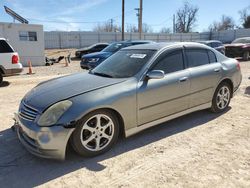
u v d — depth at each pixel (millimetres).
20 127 3564
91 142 3566
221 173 3158
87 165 3396
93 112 3445
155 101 4082
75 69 16203
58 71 15070
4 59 9391
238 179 3031
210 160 3465
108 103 3520
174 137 4211
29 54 19594
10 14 20281
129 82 3854
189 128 4582
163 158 3541
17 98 7168
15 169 3340
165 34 49312
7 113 5668
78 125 3320
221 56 5449
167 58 4375
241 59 19453
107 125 3637
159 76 3877
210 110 5363
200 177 3082
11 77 11977
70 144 3488
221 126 4676
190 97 4637
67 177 3148
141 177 3113
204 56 5023
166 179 3057
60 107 3279
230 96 5590
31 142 3336
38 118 3277
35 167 3379
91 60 12133
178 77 4379
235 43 19656
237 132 4398
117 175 3168
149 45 4734
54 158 3275
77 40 43656
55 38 42156
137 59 4320
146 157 3576
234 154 3621
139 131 4027
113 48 13109
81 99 3396
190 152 3697
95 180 3078
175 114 4469
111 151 3744
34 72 14500
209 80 4926
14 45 18969
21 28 19078
